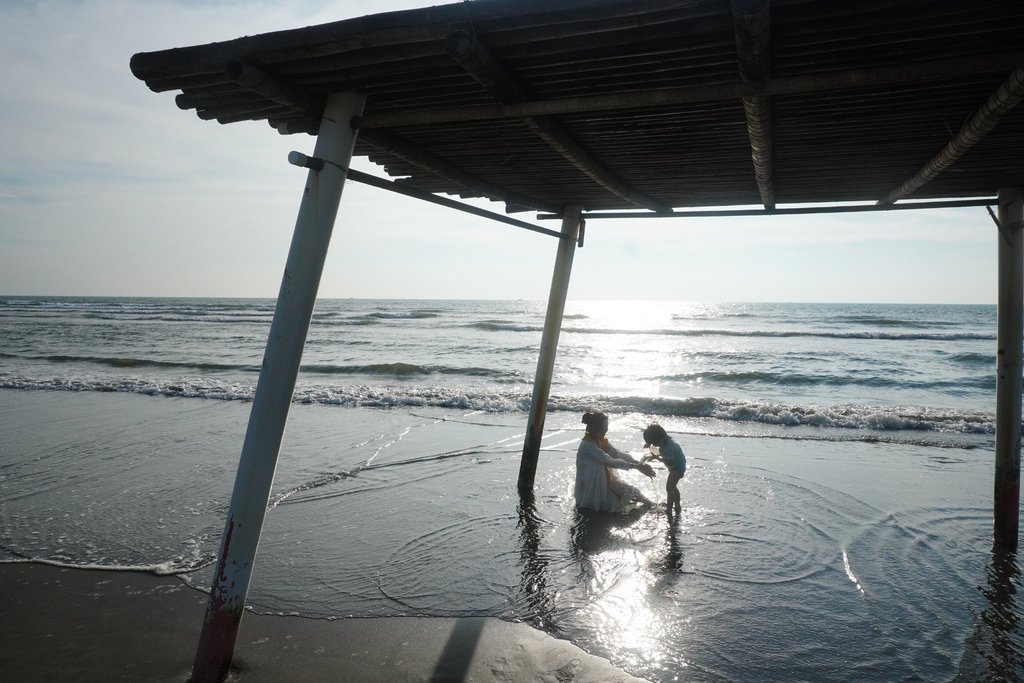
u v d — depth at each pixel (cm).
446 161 412
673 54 234
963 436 1009
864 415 1179
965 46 217
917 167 380
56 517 588
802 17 199
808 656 351
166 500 638
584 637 373
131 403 1282
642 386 1875
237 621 300
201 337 3506
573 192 503
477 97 288
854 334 3941
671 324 5419
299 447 889
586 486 604
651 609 407
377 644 364
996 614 397
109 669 337
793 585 441
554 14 209
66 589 439
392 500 638
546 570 468
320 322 5319
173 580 454
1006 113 264
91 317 5484
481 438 952
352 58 249
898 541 523
